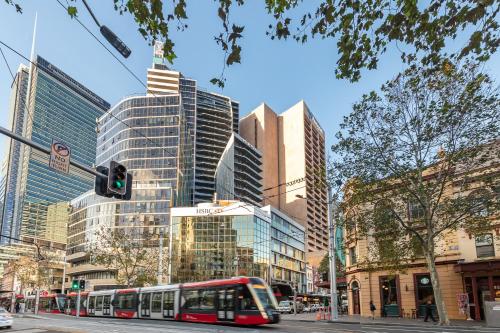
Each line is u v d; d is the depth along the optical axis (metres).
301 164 161.75
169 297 28.97
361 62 8.38
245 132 168.88
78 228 110.25
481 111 22.62
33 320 31.92
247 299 23.25
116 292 35.75
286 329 20.73
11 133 10.81
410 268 32.88
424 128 23.92
